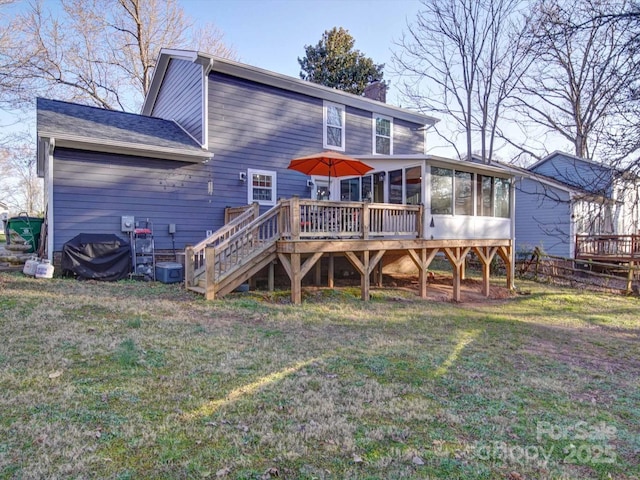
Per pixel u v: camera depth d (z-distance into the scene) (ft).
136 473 7.89
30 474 7.64
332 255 32.14
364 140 47.19
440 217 33.37
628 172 18.29
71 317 19.15
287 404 11.32
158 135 35.40
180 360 14.37
